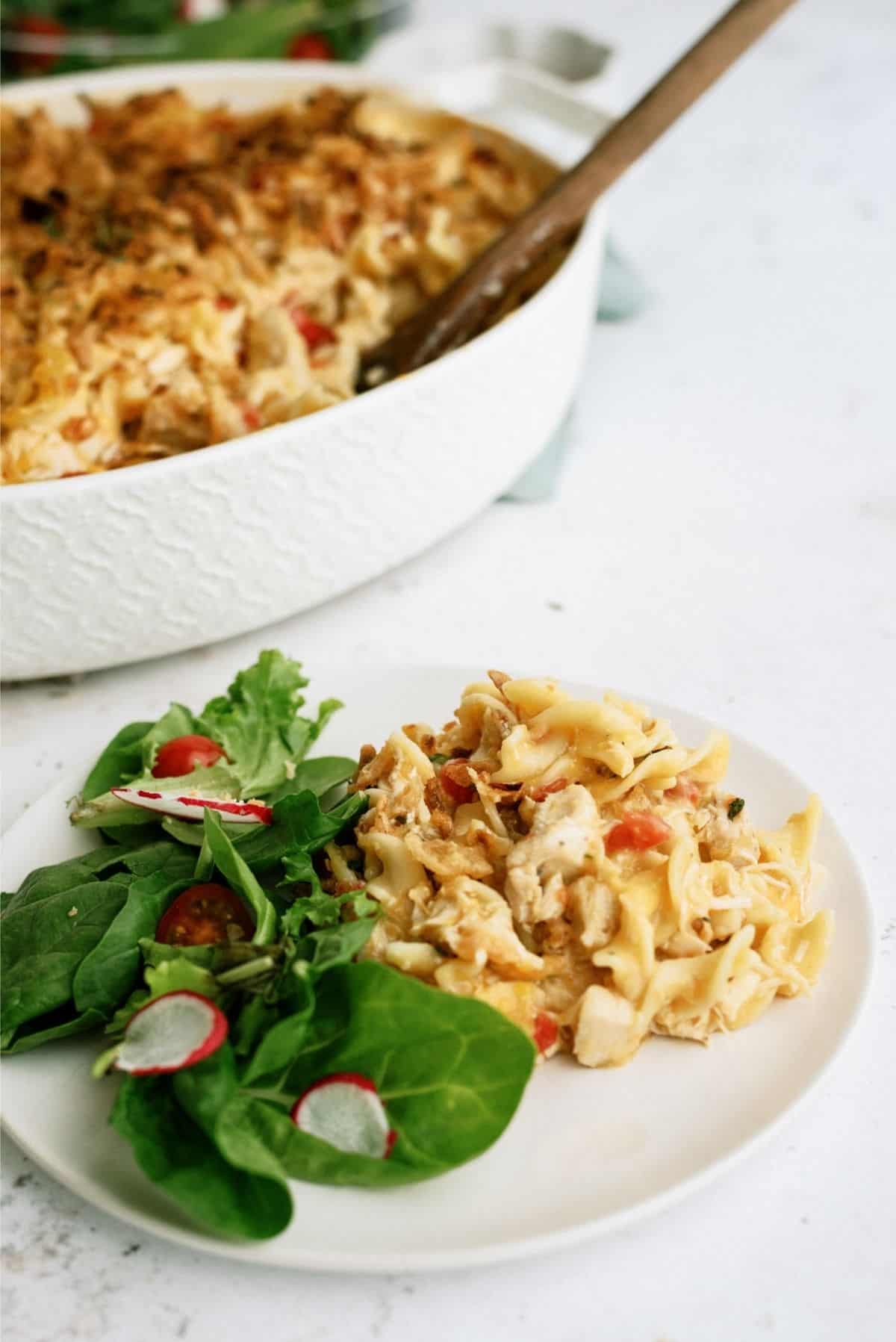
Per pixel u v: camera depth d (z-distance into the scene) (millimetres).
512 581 873
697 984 598
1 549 709
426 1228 542
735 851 639
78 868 648
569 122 1001
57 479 726
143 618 760
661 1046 598
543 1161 561
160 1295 559
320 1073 574
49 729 786
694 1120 571
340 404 750
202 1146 559
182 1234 542
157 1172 548
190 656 831
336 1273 562
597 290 993
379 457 765
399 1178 549
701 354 1061
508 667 810
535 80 1006
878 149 1356
